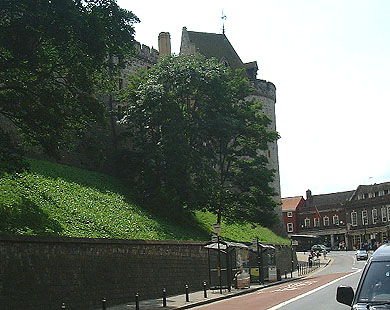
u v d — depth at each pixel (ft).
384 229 333.42
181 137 127.65
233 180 141.38
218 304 76.54
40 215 82.07
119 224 100.48
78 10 70.13
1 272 60.75
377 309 25.95
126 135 137.28
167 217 128.67
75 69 73.92
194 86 132.77
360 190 359.05
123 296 81.30
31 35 65.31
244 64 215.10
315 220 373.81
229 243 100.42
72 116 74.64
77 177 118.32
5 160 69.26
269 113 208.95
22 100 69.56
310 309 59.93
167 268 94.58
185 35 204.85
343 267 174.91
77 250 73.51
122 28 74.74
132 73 160.86
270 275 125.70
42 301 65.92
